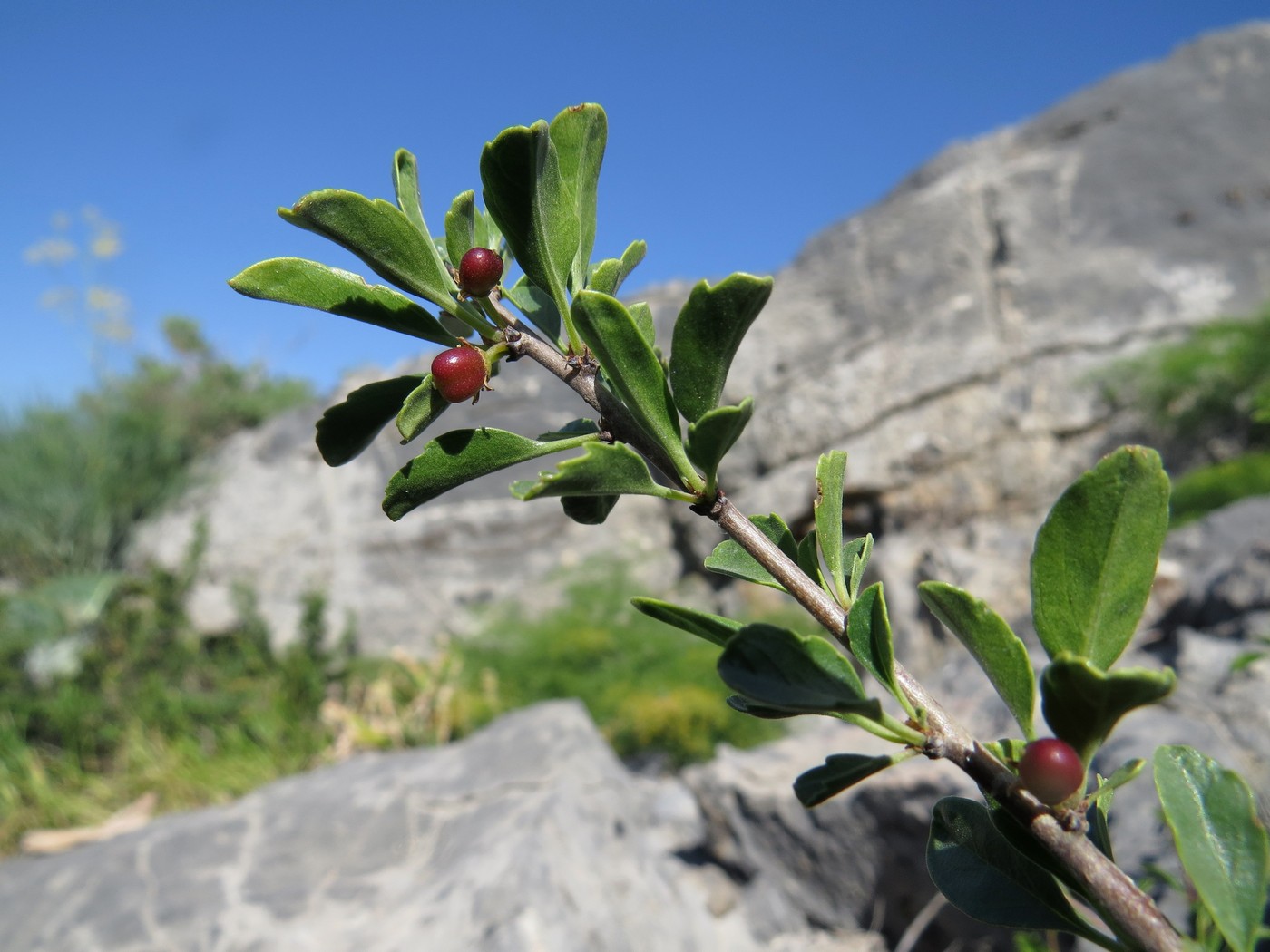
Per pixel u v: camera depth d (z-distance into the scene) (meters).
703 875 3.80
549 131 0.69
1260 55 8.98
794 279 9.80
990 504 7.78
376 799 3.96
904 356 8.48
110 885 3.53
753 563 0.75
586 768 4.15
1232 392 6.99
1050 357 7.94
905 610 6.22
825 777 0.59
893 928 3.33
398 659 7.08
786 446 8.73
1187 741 2.90
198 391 12.22
